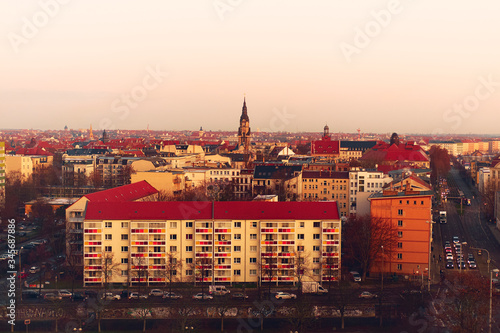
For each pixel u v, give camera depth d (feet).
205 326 639.35
